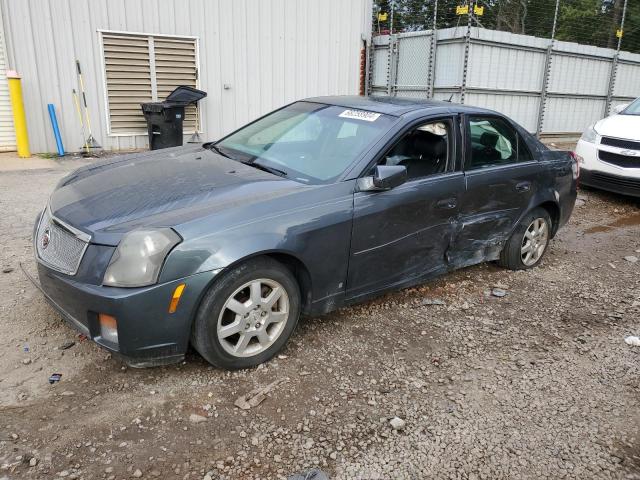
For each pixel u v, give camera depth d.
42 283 3.24
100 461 2.50
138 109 10.55
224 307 3.05
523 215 4.89
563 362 3.60
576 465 2.66
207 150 4.43
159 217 3.03
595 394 3.26
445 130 4.21
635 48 16.72
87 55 9.79
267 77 11.80
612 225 7.20
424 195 3.94
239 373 3.23
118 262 2.81
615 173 7.80
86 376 3.12
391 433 2.81
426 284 4.73
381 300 4.34
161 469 2.47
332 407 2.98
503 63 12.74
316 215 3.36
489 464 2.63
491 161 4.56
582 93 14.88
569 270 5.34
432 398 3.12
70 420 2.75
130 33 10.04
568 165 5.30
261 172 3.77
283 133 4.31
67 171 8.46
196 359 3.35
